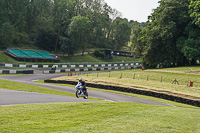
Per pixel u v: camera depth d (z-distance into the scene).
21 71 44.09
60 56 78.25
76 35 77.50
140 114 9.85
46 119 7.61
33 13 83.44
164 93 24.97
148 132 6.82
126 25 117.12
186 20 50.66
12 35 65.69
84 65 64.62
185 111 12.21
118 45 119.75
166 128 7.48
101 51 92.31
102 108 10.58
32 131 6.13
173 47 51.81
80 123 7.41
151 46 53.59
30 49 70.88
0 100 11.50
